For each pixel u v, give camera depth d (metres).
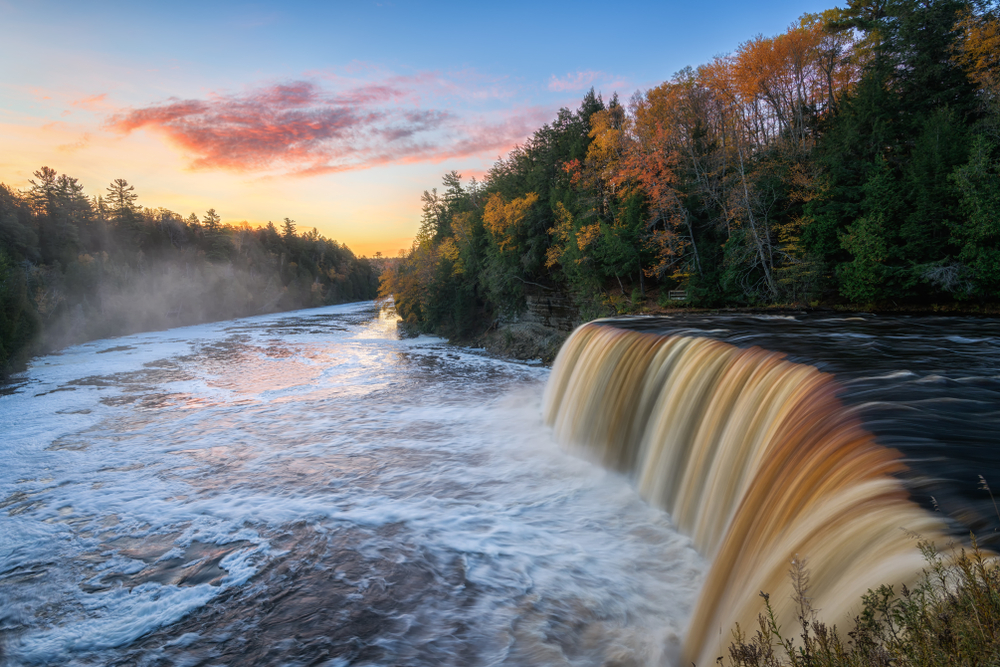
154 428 20.53
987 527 4.32
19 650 7.77
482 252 58.88
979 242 27.30
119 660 7.53
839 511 5.40
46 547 10.98
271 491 13.78
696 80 51.03
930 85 39.09
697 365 12.85
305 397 26.19
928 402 8.00
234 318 99.75
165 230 141.38
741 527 7.58
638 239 41.25
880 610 3.46
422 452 16.66
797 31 48.69
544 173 54.94
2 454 17.39
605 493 12.92
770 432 9.20
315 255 187.75
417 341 55.78
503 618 8.09
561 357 21.05
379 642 7.66
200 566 10.09
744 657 3.88
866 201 31.64
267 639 7.86
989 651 2.52
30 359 39.41
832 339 15.35
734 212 36.88
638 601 8.42
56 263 80.31
